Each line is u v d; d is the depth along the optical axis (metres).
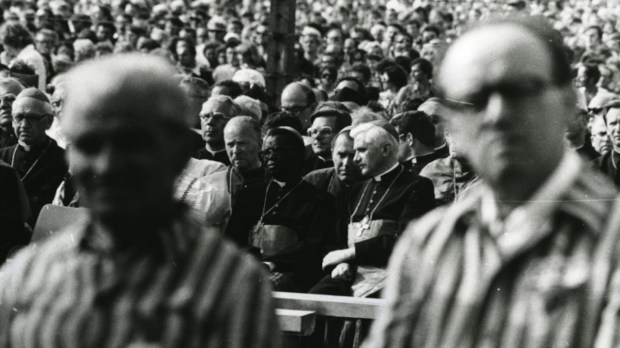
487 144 2.49
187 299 2.46
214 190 7.54
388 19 27.03
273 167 7.93
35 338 2.50
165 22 23.97
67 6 23.20
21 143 9.65
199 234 2.55
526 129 2.47
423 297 2.53
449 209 2.58
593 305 2.36
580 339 2.35
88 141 2.50
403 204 7.66
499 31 2.51
